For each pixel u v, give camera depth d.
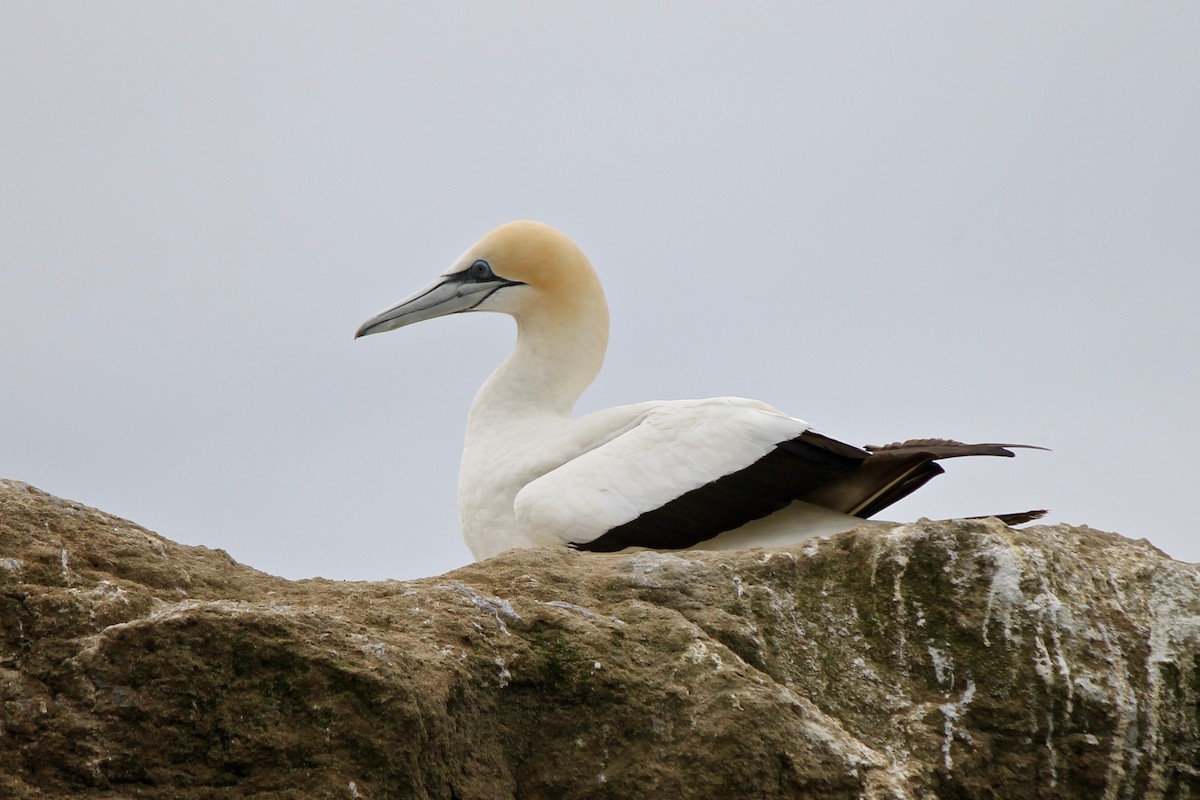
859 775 12.01
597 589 13.19
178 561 12.26
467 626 12.02
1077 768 12.71
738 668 12.34
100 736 10.70
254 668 10.94
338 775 10.81
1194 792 12.80
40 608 11.10
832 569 13.48
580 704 12.06
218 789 10.74
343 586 12.51
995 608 13.04
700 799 11.77
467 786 11.53
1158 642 13.09
